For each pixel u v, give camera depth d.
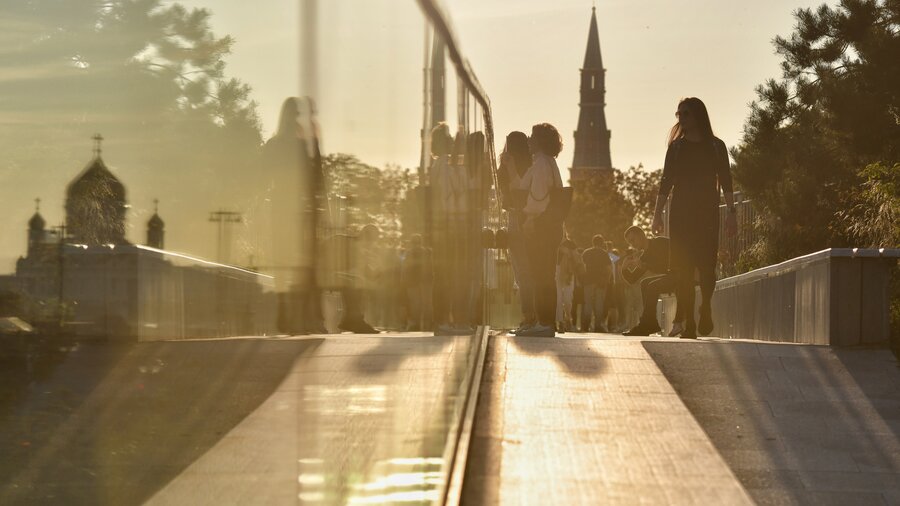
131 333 1.76
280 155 2.07
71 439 1.69
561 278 23.62
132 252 1.74
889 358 11.21
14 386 1.64
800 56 44.50
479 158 8.88
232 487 2.04
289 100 2.12
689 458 7.99
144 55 1.73
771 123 45.91
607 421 8.84
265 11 1.99
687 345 11.42
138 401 1.80
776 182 45.53
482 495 7.15
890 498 7.50
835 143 43.81
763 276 16.30
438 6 5.25
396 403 3.88
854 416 9.41
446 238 5.98
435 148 5.36
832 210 42.19
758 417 9.34
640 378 10.14
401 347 4.06
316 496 2.47
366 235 3.19
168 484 1.87
